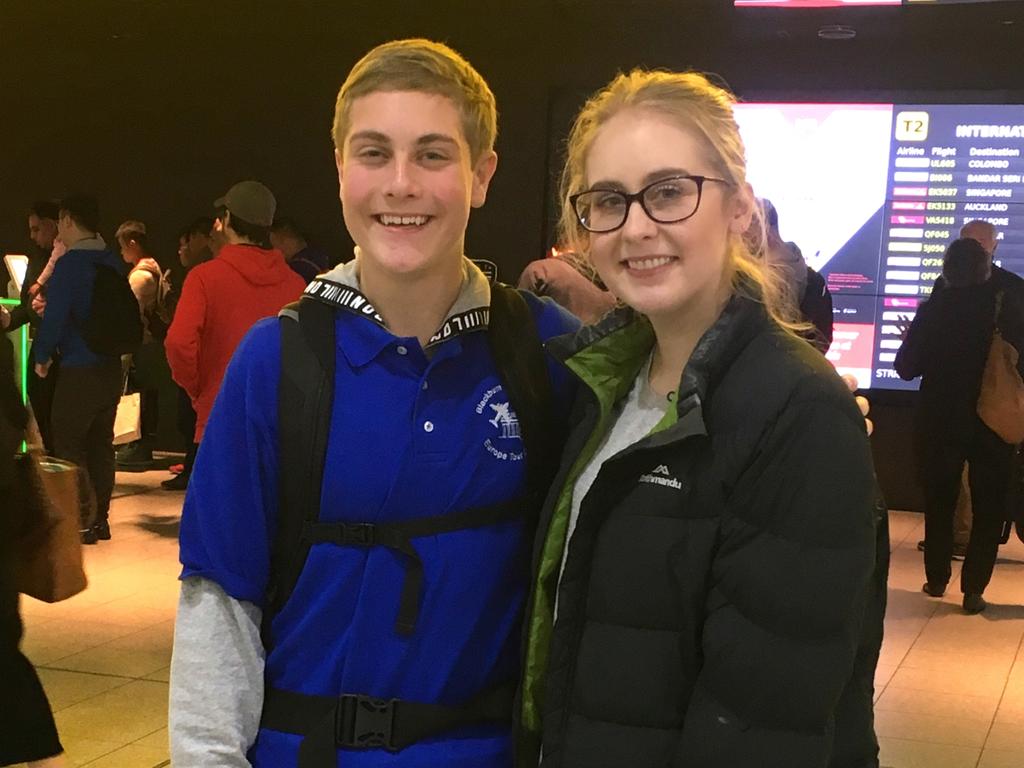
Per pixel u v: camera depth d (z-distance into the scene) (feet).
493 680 4.54
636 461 3.87
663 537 3.79
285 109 23.47
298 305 4.52
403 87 4.28
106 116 24.43
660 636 3.81
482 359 4.61
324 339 4.41
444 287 4.52
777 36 20.75
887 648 13.56
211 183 24.06
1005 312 14.84
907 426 21.25
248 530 4.33
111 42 24.06
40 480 7.01
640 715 3.81
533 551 4.41
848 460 3.57
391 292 4.47
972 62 20.27
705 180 3.97
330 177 23.44
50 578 7.08
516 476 4.58
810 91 20.99
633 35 21.34
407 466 4.33
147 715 10.63
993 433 14.83
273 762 4.33
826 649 3.52
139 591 14.87
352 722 4.30
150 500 20.75
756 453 3.67
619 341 4.42
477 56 21.89
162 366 24.84
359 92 4.34
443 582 4.36
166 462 24.54
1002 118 20.26
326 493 4.33
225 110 23.77
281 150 23.61
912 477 21.38
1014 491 15.28
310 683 4.36
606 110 4.15
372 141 4.32
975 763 10.16
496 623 4.52
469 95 4.45
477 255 22.38
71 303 16.43
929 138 20.65
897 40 20.56
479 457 4.49
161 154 24.26
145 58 24.02
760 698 3.53
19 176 25.09
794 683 3.50
